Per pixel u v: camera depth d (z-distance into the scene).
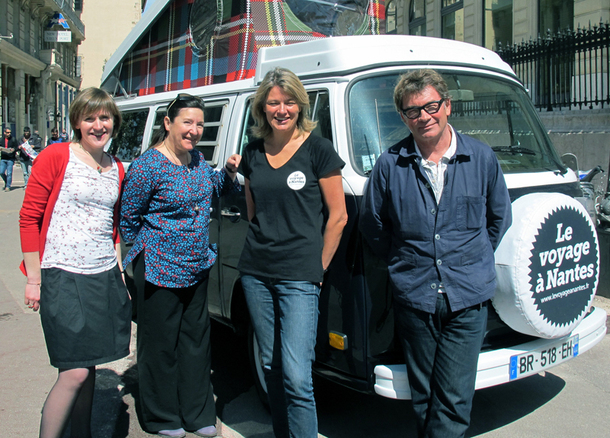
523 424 3.48
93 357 2.78
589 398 3.82
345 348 2.94
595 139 8.55
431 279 2.54
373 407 3.77
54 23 39.28
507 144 3.67
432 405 2.64
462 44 3.87
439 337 2.62
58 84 43.53
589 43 8.56
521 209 2.85
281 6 4.45
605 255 5.62
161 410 3.33
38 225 2.79
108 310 2.85
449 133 2.60
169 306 3.22
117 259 3.01
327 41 3.38
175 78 5.30
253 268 2.82
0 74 30.73
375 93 3.27
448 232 2.53
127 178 3.06
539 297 2.81
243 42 4.36
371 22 5.12
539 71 9.55
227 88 4.30
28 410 3.63
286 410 2.94
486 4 13.23
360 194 2.92
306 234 2.71
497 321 3.00
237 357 4.68
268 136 2.85
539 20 11.73
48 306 2.72
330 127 3.18
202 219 3.19
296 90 2.68
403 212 2.56
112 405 3.77
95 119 2.77
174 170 3.11
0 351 4.62
